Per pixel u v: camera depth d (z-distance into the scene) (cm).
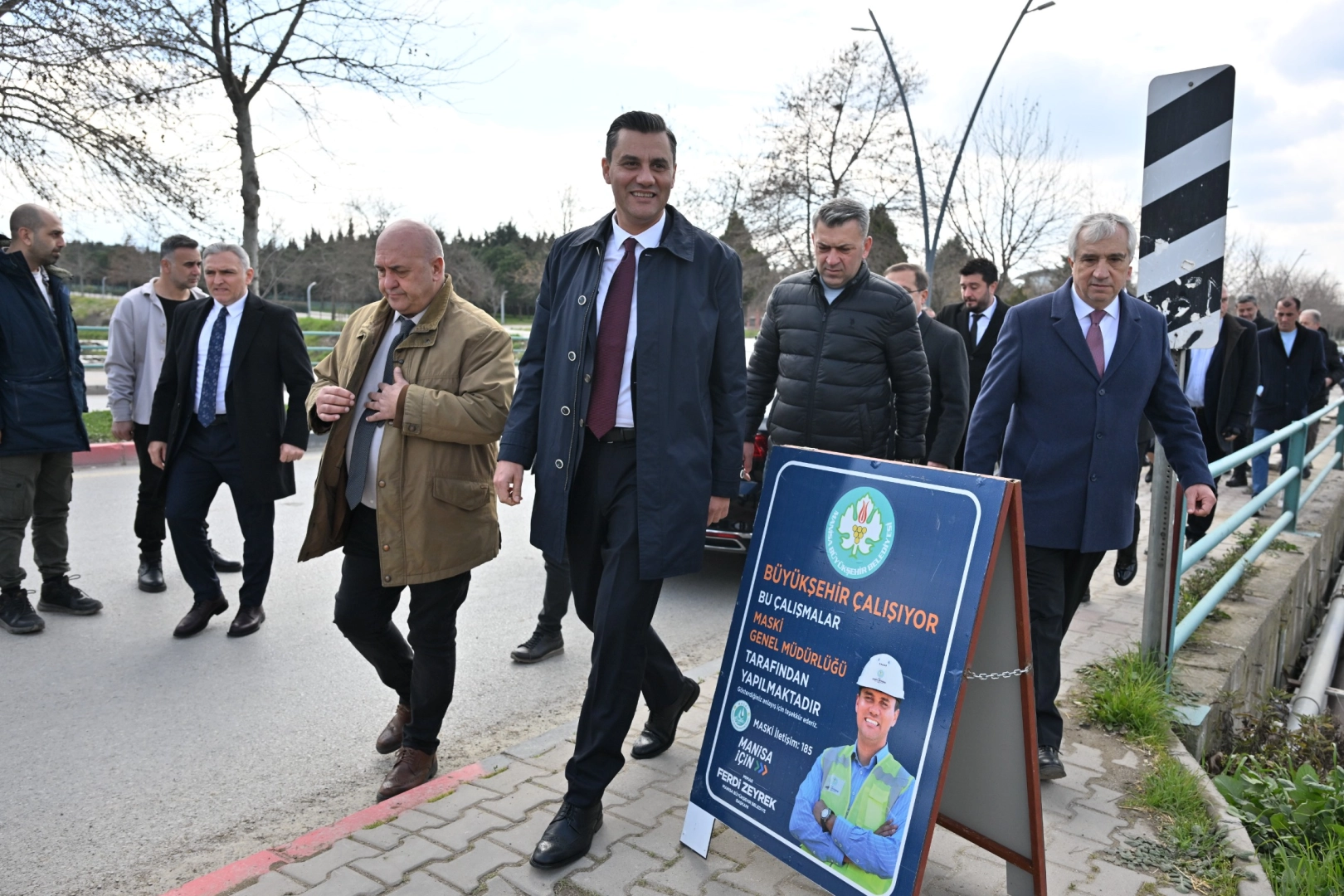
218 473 482
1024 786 244
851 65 2619
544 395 288
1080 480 328
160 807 316
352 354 327
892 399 420
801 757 254
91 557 627
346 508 321
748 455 455
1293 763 389
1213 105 372
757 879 259
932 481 242
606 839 277
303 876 253
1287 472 739
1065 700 393
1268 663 566
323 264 4034
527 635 505
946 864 271
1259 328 1064
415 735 328
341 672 442
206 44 1070
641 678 279
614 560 276
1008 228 2481
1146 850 280
